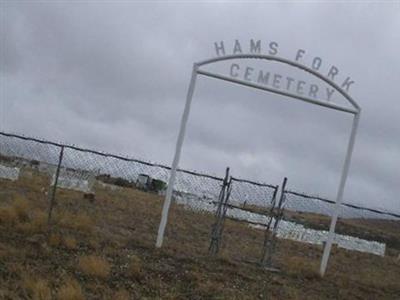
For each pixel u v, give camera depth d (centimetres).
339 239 3425
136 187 4447
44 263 1226
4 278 1067
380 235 5262
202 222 2922
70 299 1001
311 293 1469
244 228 2998
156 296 1159
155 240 1831
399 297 1706
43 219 1642
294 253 2511
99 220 2145
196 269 1443
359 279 1916
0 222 1588
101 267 1216
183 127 1702
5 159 2320
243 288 1355
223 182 1830
